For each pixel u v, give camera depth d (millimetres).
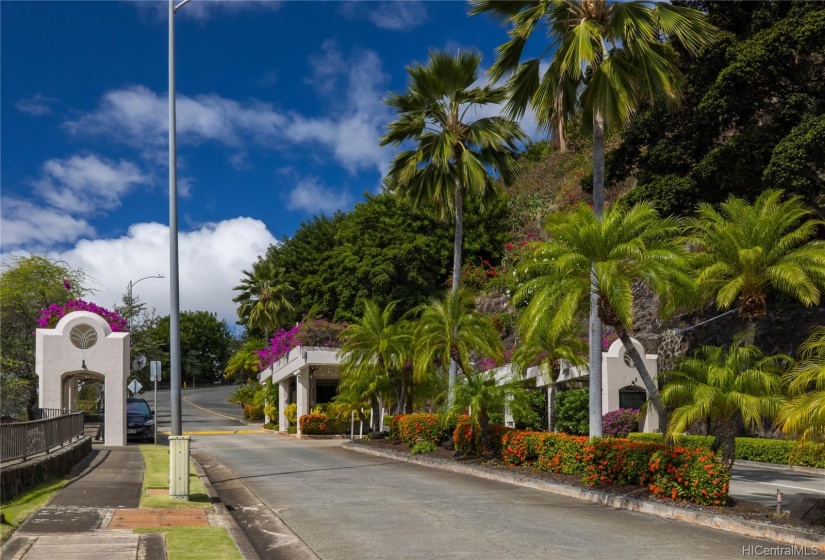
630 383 26781
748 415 11742
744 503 11844
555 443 16297
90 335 24234
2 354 31406
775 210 15484
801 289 15039
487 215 47656
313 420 34375
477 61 24328
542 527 10445
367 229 48000
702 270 15344
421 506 12430
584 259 13445
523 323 14125
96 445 23656
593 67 16453
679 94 16953
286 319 63312
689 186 24453
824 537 9172
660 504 11836
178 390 12469
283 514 11711
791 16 22938
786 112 22844
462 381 19688
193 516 10391
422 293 45406
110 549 7836
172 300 12859
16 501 10383
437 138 24562
